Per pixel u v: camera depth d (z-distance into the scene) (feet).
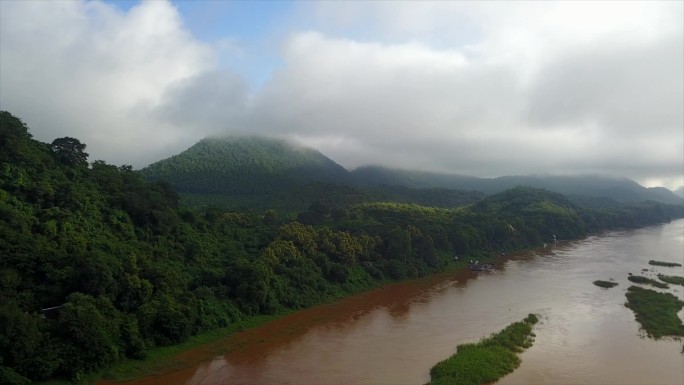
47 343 147.43
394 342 198.90
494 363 166.20
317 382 159.02
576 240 579.07
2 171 202.08
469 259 405.80
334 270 286.66
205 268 240.53
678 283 311.68
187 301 201.16
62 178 225.97
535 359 175.42
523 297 275.18
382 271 320.29
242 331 211.61
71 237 193.16
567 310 244.22
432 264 359.87
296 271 265.13
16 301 158.10
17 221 178.81
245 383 158.71
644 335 202.90
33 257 169.37
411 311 248.11
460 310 248.52
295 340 202.49
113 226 223.92
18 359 139.85
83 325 153.58
